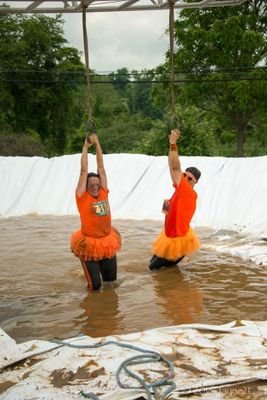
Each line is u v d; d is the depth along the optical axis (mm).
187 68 23844
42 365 3879
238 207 10195
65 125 32688
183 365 3816
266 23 23938
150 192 11758
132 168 12414
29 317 5113
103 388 3512
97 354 4043
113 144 36250
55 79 31047
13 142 23562
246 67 22969
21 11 6219
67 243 8594
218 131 31172
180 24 24375
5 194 12898
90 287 5957
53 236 9273
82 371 3766
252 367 3758
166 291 5859
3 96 29812
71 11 6273
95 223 5883
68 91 32062
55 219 11438
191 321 4879
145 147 23797
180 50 23719
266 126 26125
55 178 12906
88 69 5965
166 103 25500
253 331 4461
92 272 5906
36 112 31719
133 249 8055
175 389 3428
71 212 12125
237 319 4898
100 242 5906
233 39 22406
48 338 4570
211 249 7934
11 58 30047
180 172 6570
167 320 4926
